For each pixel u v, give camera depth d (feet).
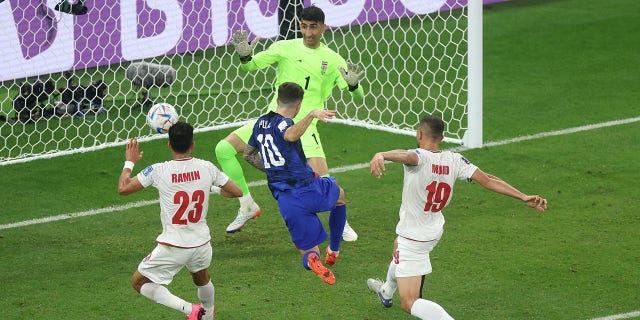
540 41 141.38
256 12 123.65
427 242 60.34
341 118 114.93
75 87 115.24
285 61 78.18
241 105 118.21
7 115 113.29
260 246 79.25
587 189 90.07
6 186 94.63
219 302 68.18
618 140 103.40
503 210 85.61
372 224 83.66
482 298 68.18
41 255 77.36
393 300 68.28
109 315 66.28
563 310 66.08
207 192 61.52
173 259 60.85
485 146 102.89
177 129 60.85
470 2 100.27
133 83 115.65
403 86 123.13
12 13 111.34
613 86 122.01
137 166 100.58
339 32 133.90
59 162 101.81
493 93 120.78
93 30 116.06
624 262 73.87
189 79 122.83
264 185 94.12
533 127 108.58
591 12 154.81
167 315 66.33
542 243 77.92
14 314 66.33
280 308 67.21
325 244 79.97
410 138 107.65
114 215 86.63
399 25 137.39
